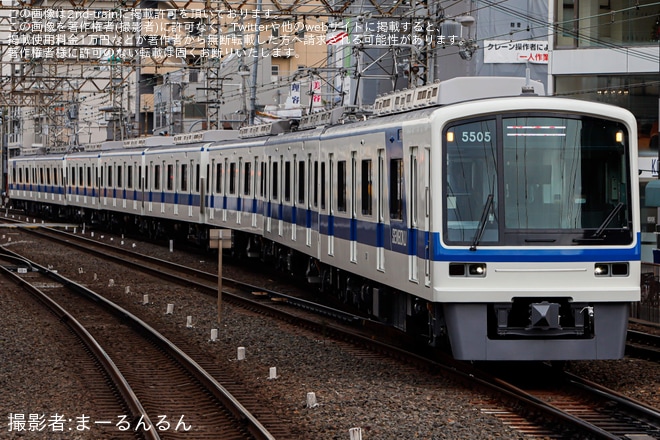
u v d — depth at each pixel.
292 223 42.16
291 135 43.19
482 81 24.59
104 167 84.38
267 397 21.98
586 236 22.36
